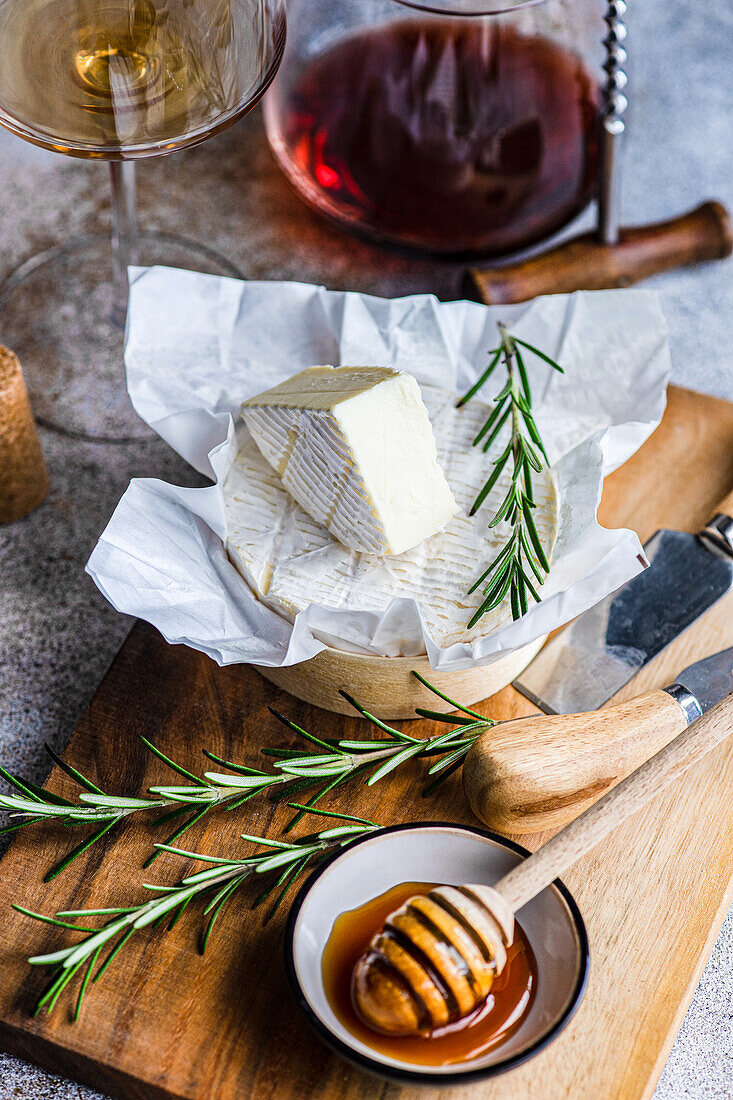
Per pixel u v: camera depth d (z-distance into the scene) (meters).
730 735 0.58
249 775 0.55
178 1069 0.52
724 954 0.57
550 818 0.55
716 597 0.62
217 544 0.59
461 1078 0.48
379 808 0.57
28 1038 0.52
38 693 0.62
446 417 0.62
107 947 0.54
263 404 0.58
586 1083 0.52
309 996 0.50
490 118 0.68
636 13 0.87
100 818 0.55
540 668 0.60
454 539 0.58
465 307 0.64
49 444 0.70
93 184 0.80
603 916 0.55
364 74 0.68
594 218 0.77
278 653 0.56
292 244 0.77
